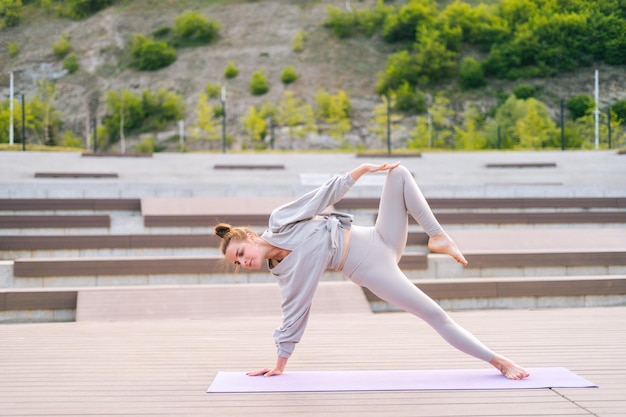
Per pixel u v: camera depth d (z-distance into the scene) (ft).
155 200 36.86
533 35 188.14
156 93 186.50
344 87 182.91
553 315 22.02
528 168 54.85
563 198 38.06
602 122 117.39
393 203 13.17
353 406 11.68
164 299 23.48
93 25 219.82
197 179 50.14
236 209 36.47
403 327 20.06
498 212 37.32
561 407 11.45
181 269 26.81
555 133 120.78
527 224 35.06
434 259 27.50
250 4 227.20
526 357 15.46
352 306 23.54
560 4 199.41
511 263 27.76
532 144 117.39
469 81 181.68
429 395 12.27
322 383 13.16
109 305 23.04
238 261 13.09
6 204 35.42
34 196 38.32
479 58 195.52
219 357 16.06
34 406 11.96
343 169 55.16
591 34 184.75
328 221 13.05
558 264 27.96
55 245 29.63
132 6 229.25
